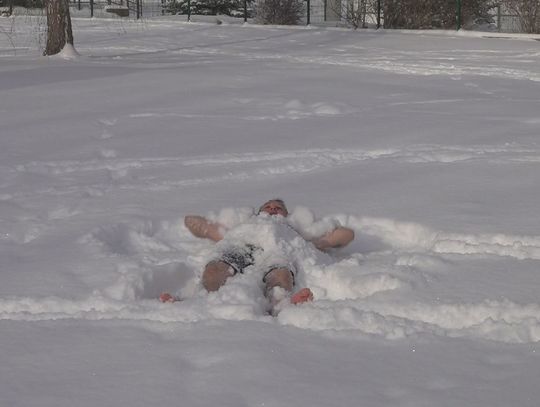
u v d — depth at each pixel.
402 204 6.51
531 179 7.26
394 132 9.77
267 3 33.78
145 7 43.88
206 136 9.74
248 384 3.43
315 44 24.70
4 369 3.64
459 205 6.41
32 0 36.22
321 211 6.37
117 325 4.14
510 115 11.03
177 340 3.93
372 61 19.27
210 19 35.72
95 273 5.07
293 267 5.02
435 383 3.40
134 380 3.50
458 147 8.85
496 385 3.37
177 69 16.97
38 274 5.06
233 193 7.08
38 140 9.68
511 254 5.23
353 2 32.03
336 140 9.37
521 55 20.61
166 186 7.46
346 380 3.45
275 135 9.72
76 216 6.47
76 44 25.53
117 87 14.16
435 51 21.92
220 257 5.11
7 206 6.88
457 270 4.88
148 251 5.80
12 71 16.58
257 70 16.84
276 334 3.96
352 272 4.95
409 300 4.37
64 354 3.79
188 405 3.26
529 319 3.97
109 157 8.82
